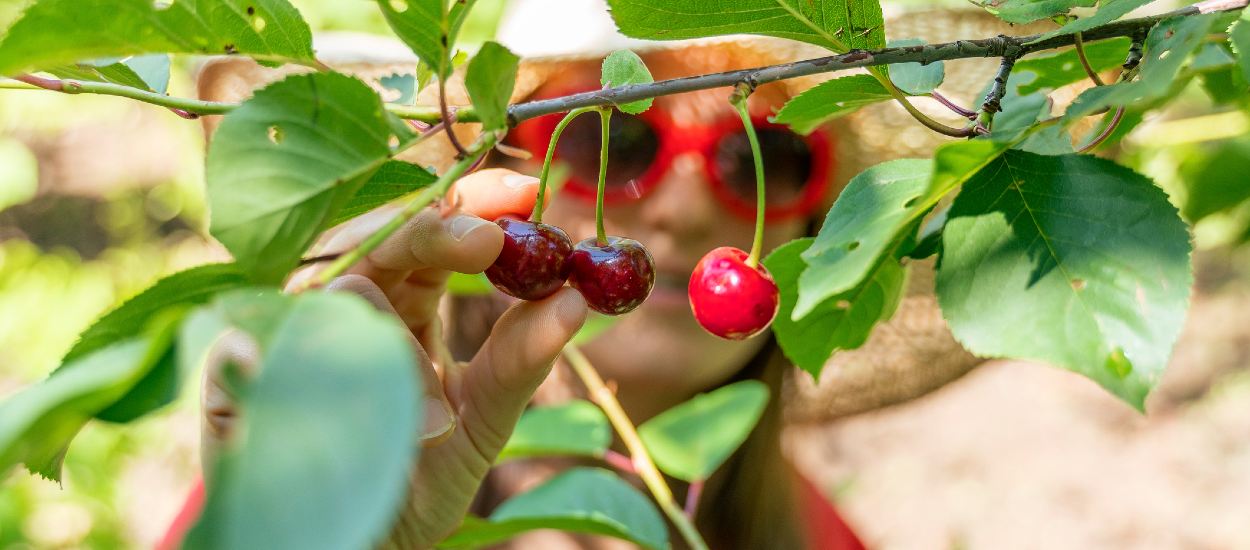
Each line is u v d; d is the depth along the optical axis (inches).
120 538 33.8
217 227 8.5
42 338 42.3
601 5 21.7
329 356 6.1
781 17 10.7
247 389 6.1
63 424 6.8
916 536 54.6
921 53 10.5
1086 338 9.9
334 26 34.3
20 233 54.9
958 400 68.7
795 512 27.4
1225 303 68.1
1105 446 61.3
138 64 11.9
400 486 5.5
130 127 58.6
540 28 22.0
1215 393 62.7
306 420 5.8
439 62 8.9
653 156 23.4
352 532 5.3
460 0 8.7
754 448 26.1
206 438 13.0
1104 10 9.8
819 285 9.4
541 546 24.8
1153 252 9.9
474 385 14.1
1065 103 16.3
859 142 24.7
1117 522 54.3
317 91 8.6
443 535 15.1
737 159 23.3
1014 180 10.4
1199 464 58.1
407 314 14.4
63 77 10.7
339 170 8.7
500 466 25.8
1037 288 10.1
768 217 24.0
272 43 9.9
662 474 25.7
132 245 52.5
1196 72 10.8
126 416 7.1
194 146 47.8
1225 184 15.4
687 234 23.8
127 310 8.9
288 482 5.5
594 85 22.6
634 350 24.8
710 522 26.4
